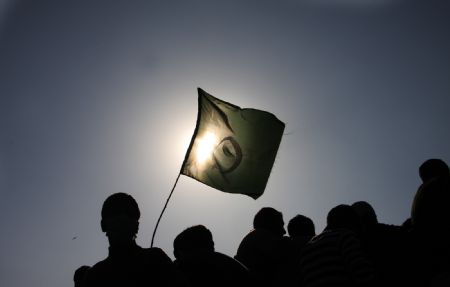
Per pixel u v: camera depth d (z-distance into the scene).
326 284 6.28
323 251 6.45
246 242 8.20
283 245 8.14
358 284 6.17
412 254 6.84
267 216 8.40
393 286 6.96
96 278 4.55
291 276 7.98
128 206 4.70
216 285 6.38
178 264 6.54
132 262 4.55
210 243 6.79
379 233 7.46
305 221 8.56
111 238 4.62
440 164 7.07
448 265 6.40
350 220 6.84
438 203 6.54
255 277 6.65
